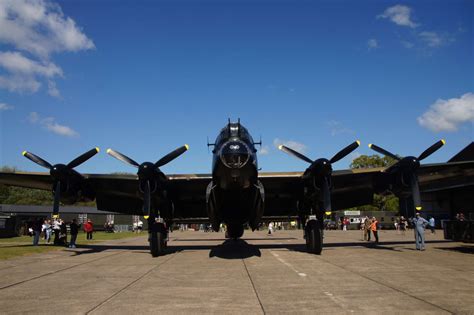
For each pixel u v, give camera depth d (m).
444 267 10.30
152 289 7.57
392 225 52.31
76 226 18.11
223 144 12.37
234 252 15.07
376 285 7.78
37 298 6.81
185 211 18.81
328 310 5.81
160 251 14.00
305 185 15.16
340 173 15.07
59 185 13.98
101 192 16.58
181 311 5.83
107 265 11.38
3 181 16.88
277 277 8.87
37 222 20.47
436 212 47.34
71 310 5.94
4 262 12.32
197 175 15.22
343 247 17.08
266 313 5.67
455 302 6.24
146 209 13.15
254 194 13.31
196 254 14.47
